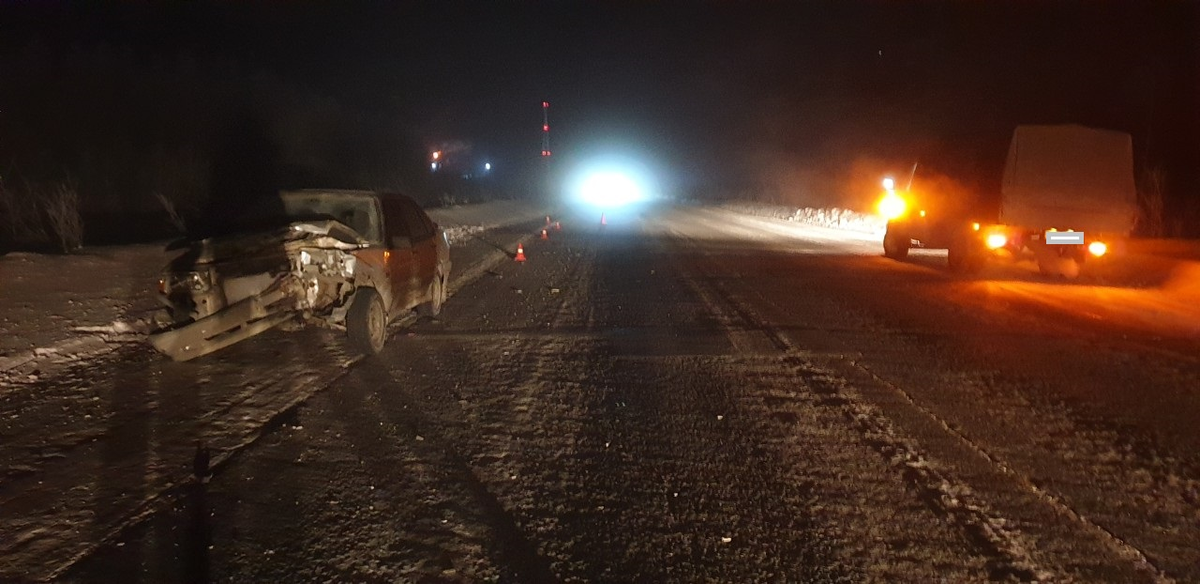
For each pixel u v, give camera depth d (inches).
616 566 197.6
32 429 281.9
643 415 313.4
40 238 669.9
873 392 348.5
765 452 274.8
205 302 361.1
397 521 218.4
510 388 347.6
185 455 260.7
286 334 441.7
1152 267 805.9
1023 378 373.7
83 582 184.5
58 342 385.4
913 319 520.1
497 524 218.4
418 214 491.2
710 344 440.1
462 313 523.5
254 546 202.8
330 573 191.2
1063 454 275.9
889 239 896.9
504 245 995.3
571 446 278.2
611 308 550.0
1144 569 199.5
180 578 187.2
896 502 235.8
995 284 693.9
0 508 220.1
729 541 211.0
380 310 409.4
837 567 198.4
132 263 574.6
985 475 256.7
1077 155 714.2
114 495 229.6
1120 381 370.0
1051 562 202.2
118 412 302.2
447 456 266.1
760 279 709.9
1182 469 263.7
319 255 395.9
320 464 256.1
